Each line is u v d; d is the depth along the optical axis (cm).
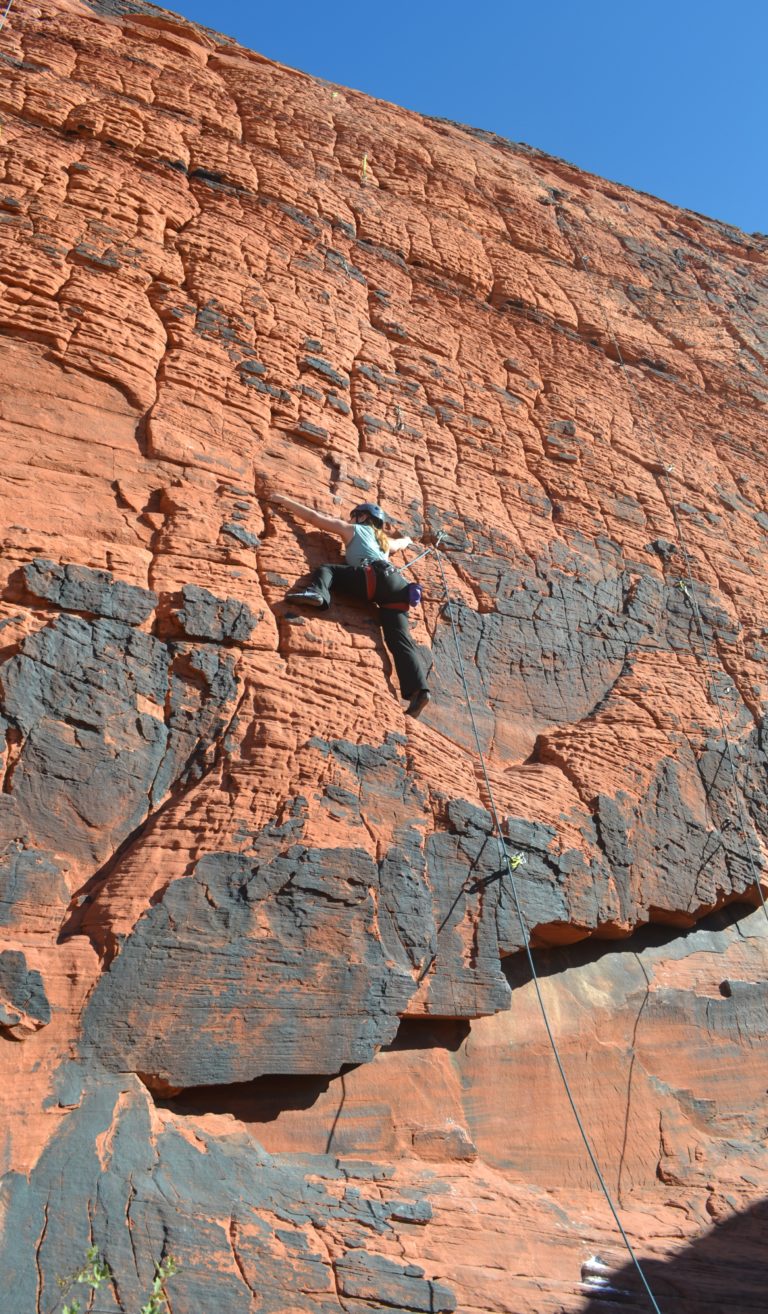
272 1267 427
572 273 1279
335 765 605
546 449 986
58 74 956
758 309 1484
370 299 988
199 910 508
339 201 1072
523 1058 614
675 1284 502
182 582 635
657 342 1269
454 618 778
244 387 792
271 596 673
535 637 816
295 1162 495
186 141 979
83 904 503
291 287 909
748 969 768
